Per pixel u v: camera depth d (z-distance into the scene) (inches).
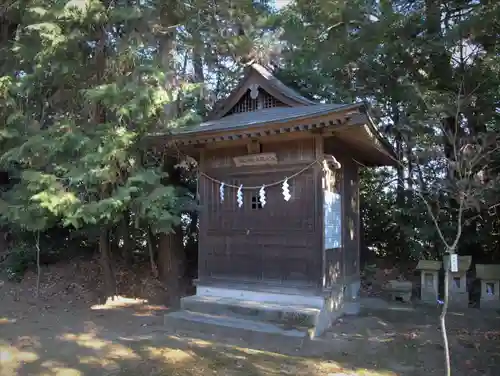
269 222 280.2
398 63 367.9
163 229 273.0
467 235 363.6
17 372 185.2
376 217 461.1
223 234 297.9
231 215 295.9
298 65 431.8
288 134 264.5
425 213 370.3
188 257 452.8
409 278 401.1
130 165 269.9
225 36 346.3
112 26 286.5
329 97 468.8
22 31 291.7
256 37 364.5
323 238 260.5
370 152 324.5
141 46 292.0
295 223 270.5
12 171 335.6
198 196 310.8
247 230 288.0
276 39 371.6
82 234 390.0
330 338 245.1
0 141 283.6
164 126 272.1
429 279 338.6
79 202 248.4
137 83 253.8
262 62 366.0
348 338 247.3
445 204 352.8
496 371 197.6
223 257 296.7
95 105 280.7
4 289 350.9
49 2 262.4
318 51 395.9
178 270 402.0
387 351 225.6
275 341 228.5
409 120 296.5
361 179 469.7
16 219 269.1
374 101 409.1
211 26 337.1
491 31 316.5
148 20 286.0
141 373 185.6
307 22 413.1
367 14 368.2
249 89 333.4
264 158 277.4
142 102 244.1
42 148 254.4
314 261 262.2
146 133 269.9
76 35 255.8
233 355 209.9
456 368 202.1
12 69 307.6
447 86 347.6
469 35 320.5
